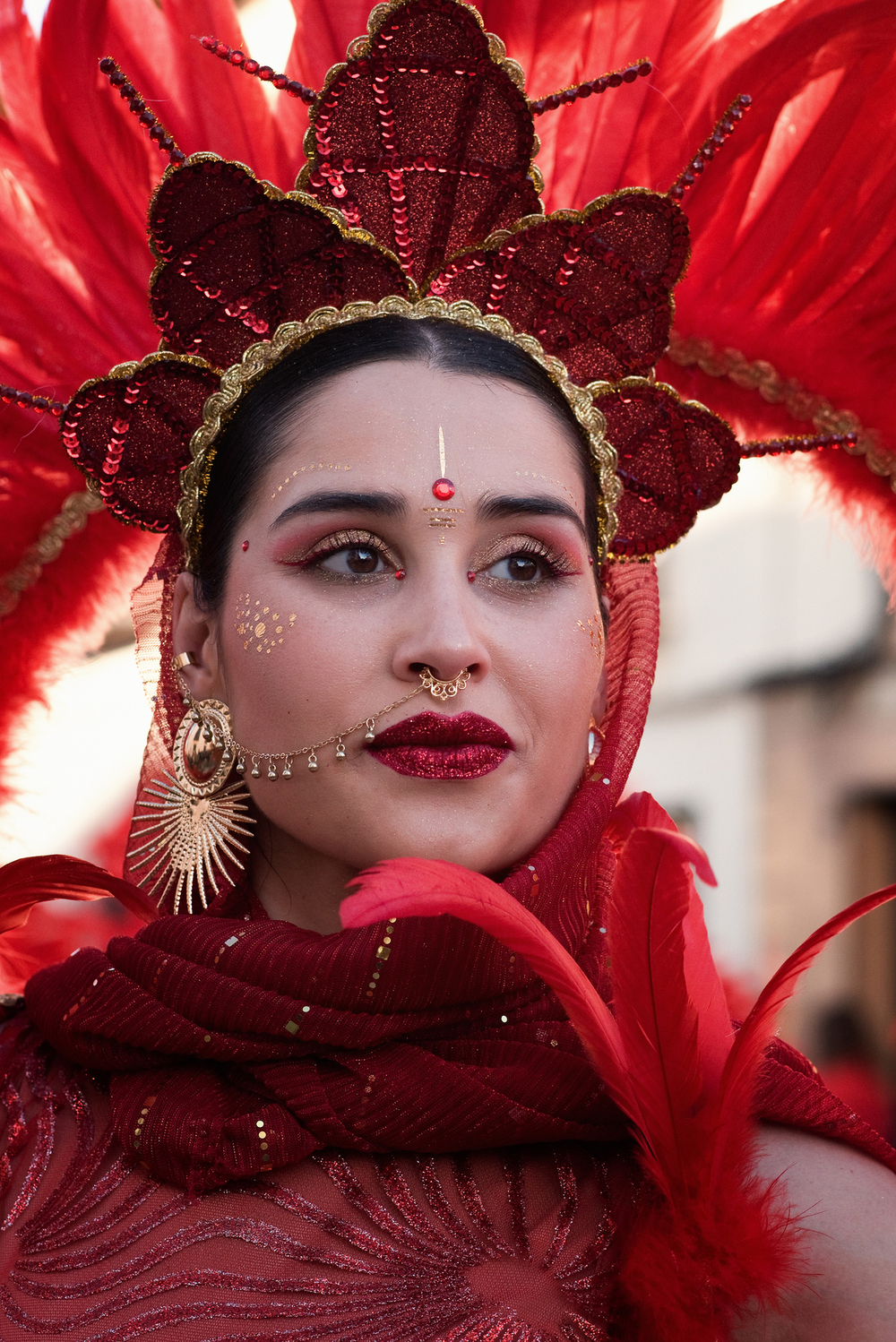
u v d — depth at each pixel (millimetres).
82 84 2230
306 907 1787
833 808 7664
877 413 2217
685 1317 1381
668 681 8531
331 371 1794
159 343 2207
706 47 2197
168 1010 1601
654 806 1722
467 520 1686
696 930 1645
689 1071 1493
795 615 7926
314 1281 1437
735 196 2197
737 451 2105
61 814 5641
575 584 1782
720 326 2248
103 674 6395
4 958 2490
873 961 7352
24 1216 1557
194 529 1919
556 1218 1516
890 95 2139
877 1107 6570
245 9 3738
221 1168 1491
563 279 1998
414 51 1899
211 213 1890
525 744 1669
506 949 1607
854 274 2189
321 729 1638
